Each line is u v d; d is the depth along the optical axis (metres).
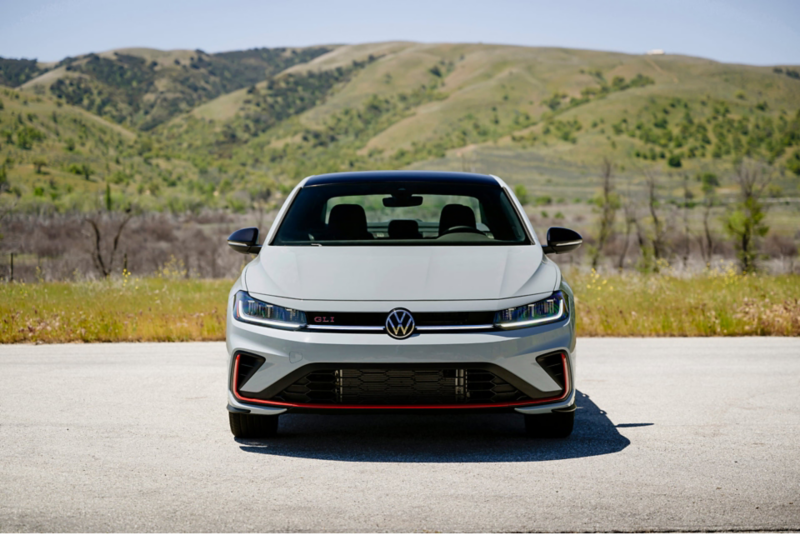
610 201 33.66
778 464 4.20
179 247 39.62
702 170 191.00
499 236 5.38
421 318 4.29
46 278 23.28
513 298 4.43
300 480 3.95
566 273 17.95
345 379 4.28
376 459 4.35
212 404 5.89
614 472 4.06
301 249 5.11
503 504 3.56
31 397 6.16
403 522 3.33
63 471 4.10
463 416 5.52
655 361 8.07
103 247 37.62
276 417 4.70
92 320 10.72
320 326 4.32
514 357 4.29
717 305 11.52
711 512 3.43
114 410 5.67
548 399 4.43
